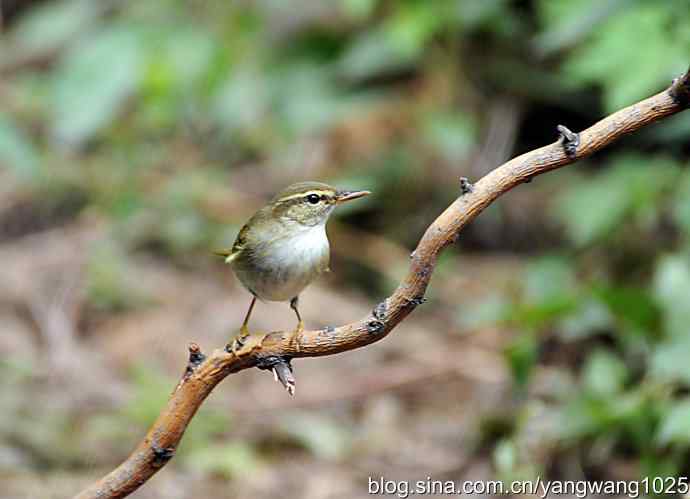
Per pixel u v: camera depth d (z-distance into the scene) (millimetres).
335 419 10938
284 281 7117
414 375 11547
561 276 11758
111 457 9945
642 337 9734
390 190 13867
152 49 14469
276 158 14984
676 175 11281
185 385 5465
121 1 16109
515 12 13273
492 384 11109
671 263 9758
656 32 10320
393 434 10602
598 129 4770
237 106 14820
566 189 13062
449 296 12977
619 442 9352
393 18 13750
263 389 11430
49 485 9320
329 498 9453
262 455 10242
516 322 10539
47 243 14078
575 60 11812
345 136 14547
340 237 13602
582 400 9234
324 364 11922
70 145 15172
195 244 13820
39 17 16453
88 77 14367
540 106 13484
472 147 13625
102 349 12062
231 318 12508
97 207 14477
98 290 12750
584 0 11172
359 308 12797
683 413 7984
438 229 4828
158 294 12984
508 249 13648
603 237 11602
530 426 9438
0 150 13492
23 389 10961
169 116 14766
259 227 7109
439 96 13742
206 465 9766
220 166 15180
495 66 13445
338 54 14648
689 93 4664
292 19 15102
